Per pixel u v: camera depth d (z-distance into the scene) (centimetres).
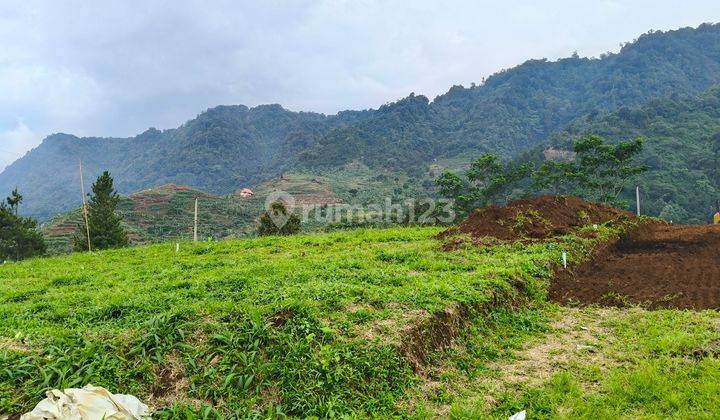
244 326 694
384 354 663
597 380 662
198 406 576
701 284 1035
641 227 1642
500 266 1115
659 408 571
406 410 595
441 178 4794
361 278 989
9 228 3794
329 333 688
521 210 1642
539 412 585
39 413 503
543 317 926
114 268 1407
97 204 3591
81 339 661
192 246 1886
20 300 1003
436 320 774
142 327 696
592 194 5025
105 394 541
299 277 994
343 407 581
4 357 601
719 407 552
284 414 563
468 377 688
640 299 987
